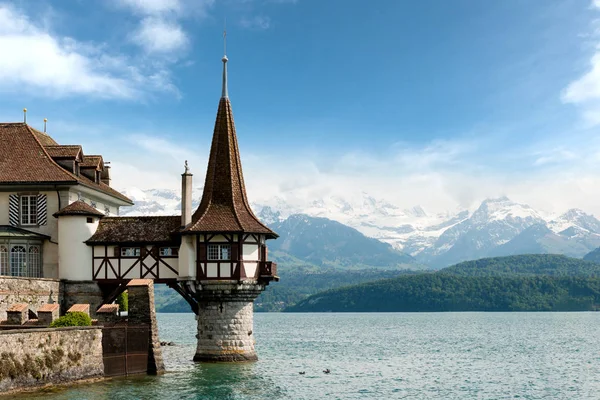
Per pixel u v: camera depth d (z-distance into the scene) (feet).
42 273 187.11
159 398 131.95
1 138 198.70
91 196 205.26
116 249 181.27
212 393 141.59
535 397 159.74
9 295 156.97
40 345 126.21
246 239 176.76
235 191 183.93
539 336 386.93
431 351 280.92
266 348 289.74
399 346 308.81
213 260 174.50
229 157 186.60
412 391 164.76
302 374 185.57
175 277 179.32
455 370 209.36
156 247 180.65
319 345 311.88
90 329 139.23
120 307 203.82
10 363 118.93
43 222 188.44
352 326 544.21
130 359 148.77
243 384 153.28
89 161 208.85
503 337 378.94
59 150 197.26
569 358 250.37
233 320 176.55
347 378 183.93
